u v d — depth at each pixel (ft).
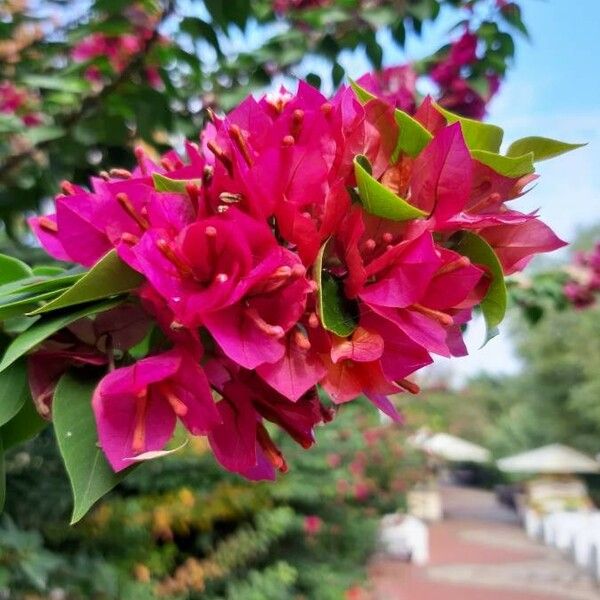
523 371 33.78
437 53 3.42
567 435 30.25
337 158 0.85
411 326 0.83
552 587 12.26
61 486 4.02
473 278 0.84
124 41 3.08
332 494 7.38
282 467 0.86
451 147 0.85
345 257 0.84
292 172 0.83
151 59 2.81
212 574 5.16
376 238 0.85
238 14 2.25
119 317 0.84
